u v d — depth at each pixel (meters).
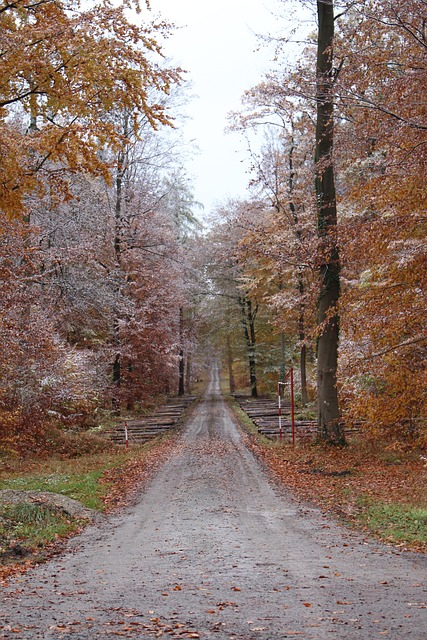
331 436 18.98
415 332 14.30
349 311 14.90
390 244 12.80
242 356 49.28
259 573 6.80
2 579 6.99
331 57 15.21
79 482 14.30
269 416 30.34
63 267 22.22
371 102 12.37
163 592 6.06
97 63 8.88
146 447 21.69
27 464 17.12
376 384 17.31
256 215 34.03
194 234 45.91
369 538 8.82
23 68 9.01
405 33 12.27
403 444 17.17
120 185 29.09
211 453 19.39
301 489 13.31
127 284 27.97
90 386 25.02
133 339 32.78
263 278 32.00
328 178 18.38
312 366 34.66
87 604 5.66
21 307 18.33
